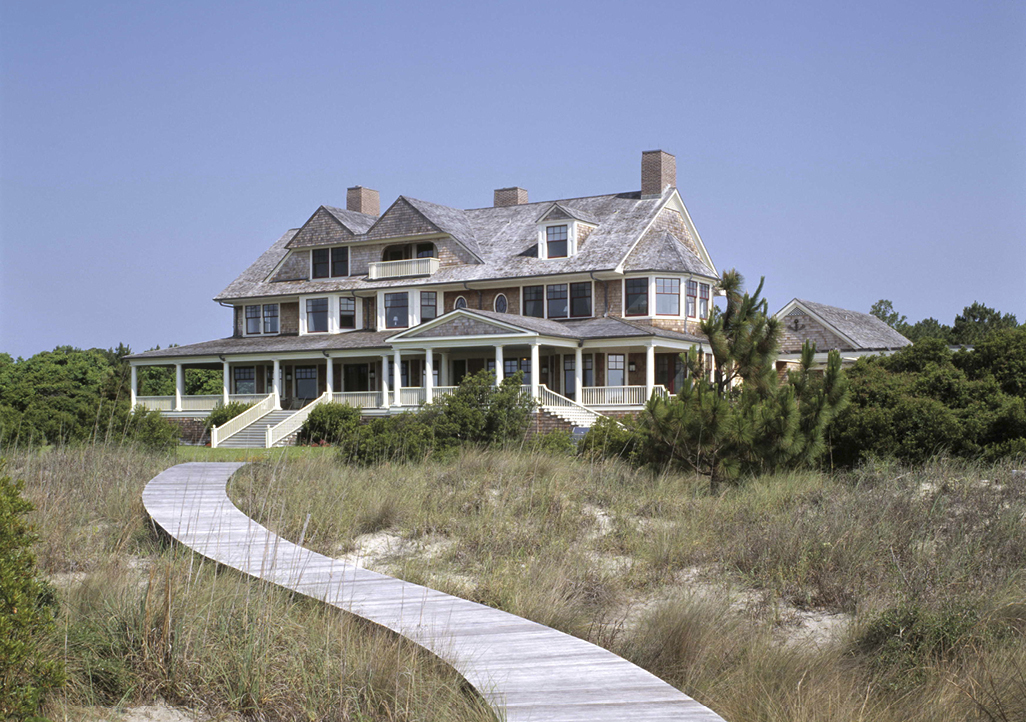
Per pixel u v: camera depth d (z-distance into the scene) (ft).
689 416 54.49
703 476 55.93
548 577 34.55
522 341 115.24
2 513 21.58
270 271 162.30
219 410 135.23
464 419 76.33
